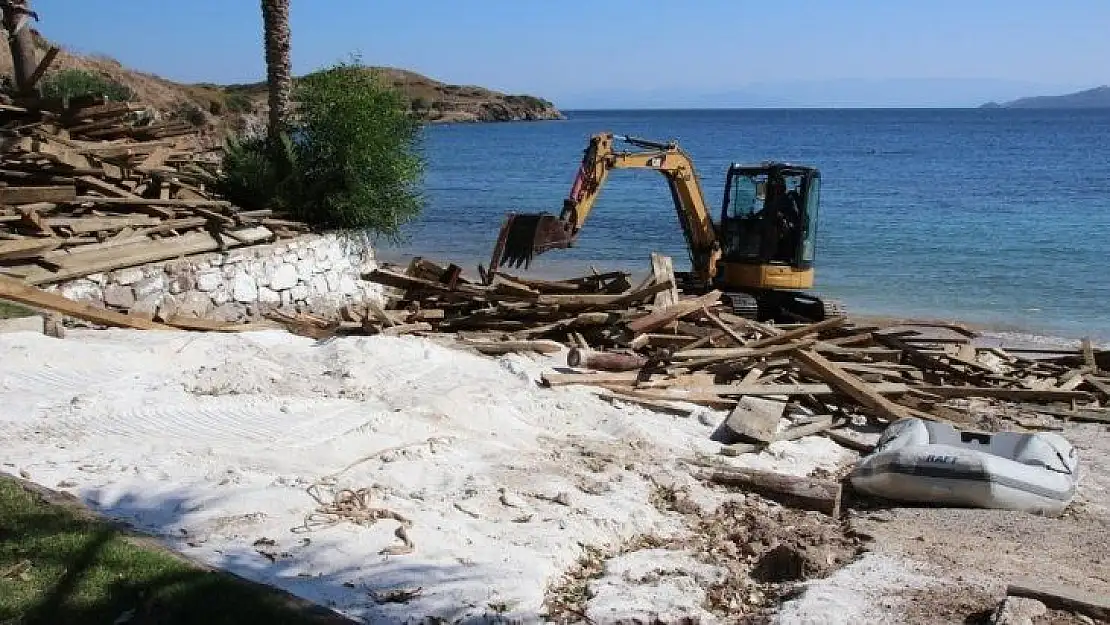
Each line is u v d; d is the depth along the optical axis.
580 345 14.28
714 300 14.95
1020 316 22.89
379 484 7.64
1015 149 90.19
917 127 153.25
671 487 8.63
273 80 19.72
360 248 19.45
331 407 9.40
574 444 9.69
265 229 17.16
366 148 18.83
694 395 11.88
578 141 101.12
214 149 19.98
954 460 9.02
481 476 8.18
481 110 179.12
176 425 8.54
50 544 5.96
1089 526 8.70
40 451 7.61
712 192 48.59
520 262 15.44
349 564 6.15
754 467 9.88
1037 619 6.03
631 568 6.76
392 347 11.69
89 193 15.44
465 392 10.27
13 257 12.97
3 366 9.55
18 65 18.69
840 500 9.00
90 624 5.30
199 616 5.34
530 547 6.78
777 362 13.01
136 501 6.80
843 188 51.56
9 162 15.05
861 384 12.26
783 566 7.20
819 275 27.44
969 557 7.52
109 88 29.42
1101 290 25.50
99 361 10.11
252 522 6.59
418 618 5.59
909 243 32.78
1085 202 44.25
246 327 14.23
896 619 6.13
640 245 33.16
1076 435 12.44
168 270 14.86
